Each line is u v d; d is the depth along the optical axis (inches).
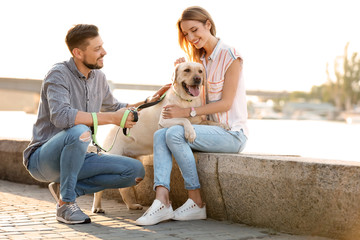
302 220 109.4
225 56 135.4
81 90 126.3
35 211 134.8
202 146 129.6
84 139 115.9
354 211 98.9
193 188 125.9
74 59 125.2
